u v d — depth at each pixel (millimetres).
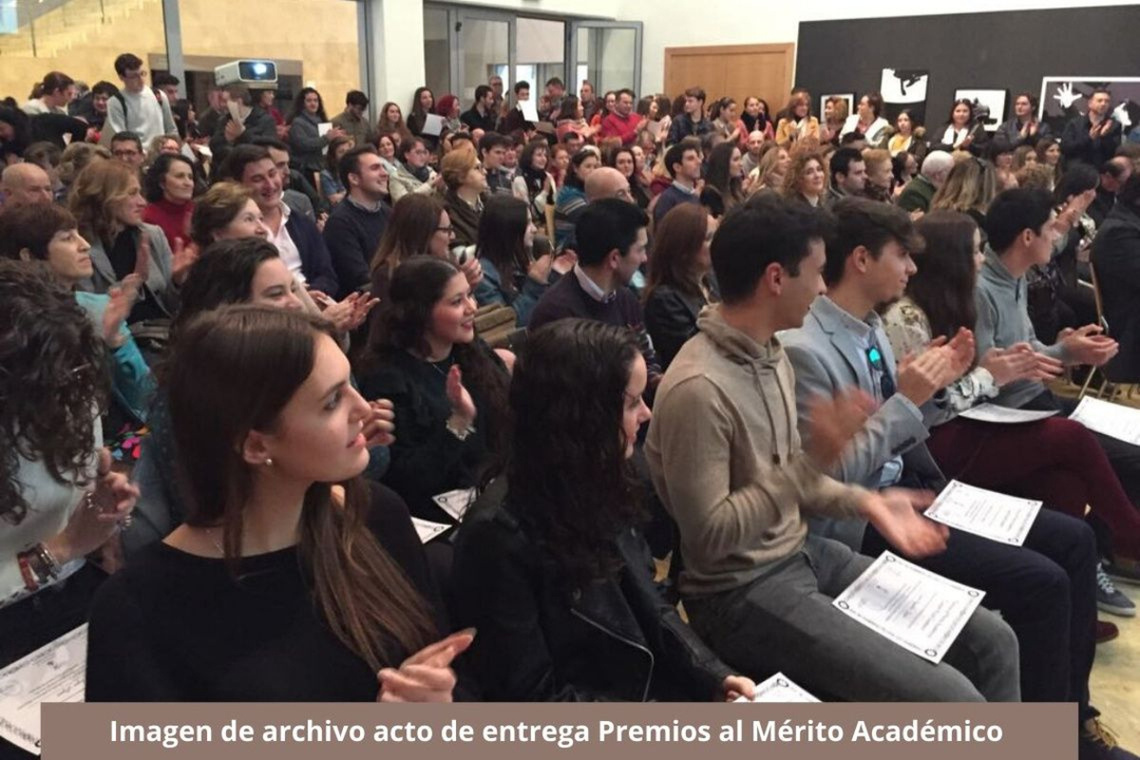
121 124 5875
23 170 3279
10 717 1150
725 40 10656
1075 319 4188
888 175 5387
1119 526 2154
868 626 1500
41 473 1310
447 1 9227
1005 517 1925
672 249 2791
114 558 1476
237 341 909
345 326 2371
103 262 2916
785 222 1514
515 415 1303
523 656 1277
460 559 1310
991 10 8883
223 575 1000
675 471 1516
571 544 1278
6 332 1196
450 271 2035
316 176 6133
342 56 8578
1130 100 8234
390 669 985
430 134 8141
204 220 2633
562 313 2691
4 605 1322
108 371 1329
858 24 9703
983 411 2316
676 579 1745
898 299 2109
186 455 962
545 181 6070
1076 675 1924
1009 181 5184
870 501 1552
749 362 1571
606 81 11367
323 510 1058
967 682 1415
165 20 7441
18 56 6801
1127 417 2516
